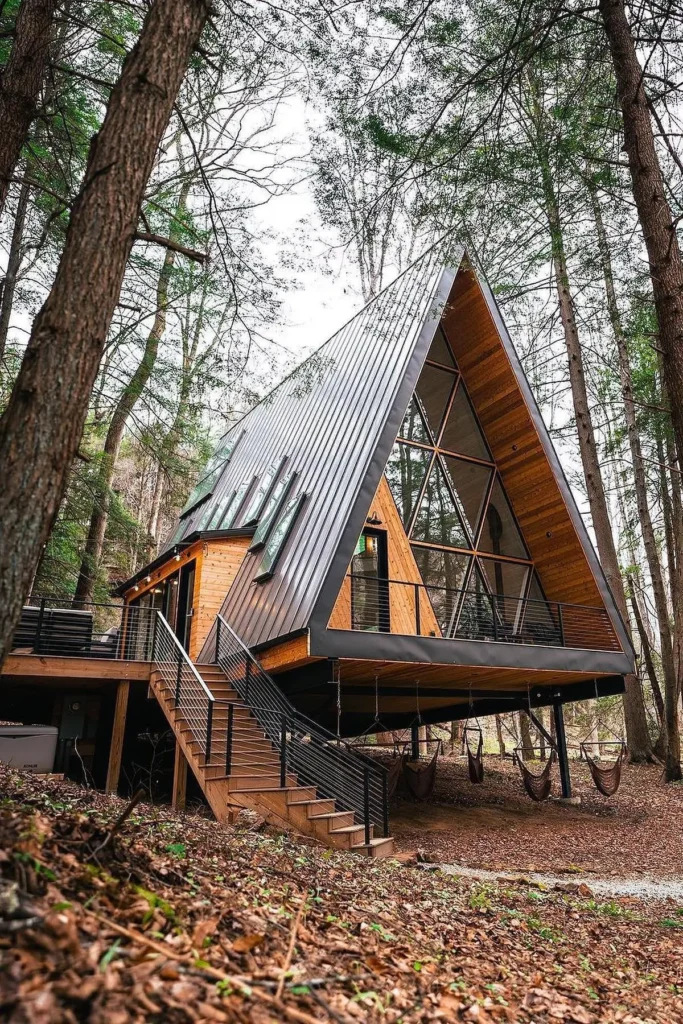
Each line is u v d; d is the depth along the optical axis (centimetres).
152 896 266
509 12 737
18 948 183
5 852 239
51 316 374
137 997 179
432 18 696
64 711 1349
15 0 954
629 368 1850
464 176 780
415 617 1220
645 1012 373
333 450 1298
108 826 349
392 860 769
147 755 1502
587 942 516
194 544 1588
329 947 314
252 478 1711
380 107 741
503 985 361
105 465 1869
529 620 1447
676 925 602
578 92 866
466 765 1844
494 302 1429
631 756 1916
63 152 977
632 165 701
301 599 1045
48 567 1850
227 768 900
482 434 1526
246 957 256
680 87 718
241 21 699
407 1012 267
